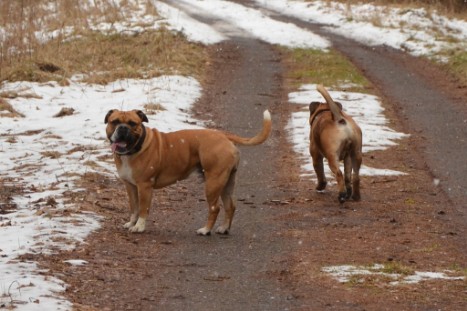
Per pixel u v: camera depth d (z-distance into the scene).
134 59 28.73
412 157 18.17
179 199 14.11
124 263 10.21
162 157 11.75
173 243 11.36
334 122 14.00
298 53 33.06
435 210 13.83
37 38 30.27
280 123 21.47
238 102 24.11
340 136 13.84
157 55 29.59
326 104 14.73
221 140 11.79
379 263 10.52
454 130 21.30
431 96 26.22
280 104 24.03
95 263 10.09
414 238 11.93
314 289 9.34
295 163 17.23
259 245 11.37
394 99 25.58
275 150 18.56
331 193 14.84
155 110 21.53
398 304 8.80
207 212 13.37
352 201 14.27
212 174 11.73
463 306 8.75
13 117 20.33
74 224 11.83
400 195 14.80
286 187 15.30
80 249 10.64
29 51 27.22
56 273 9.47
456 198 14.73
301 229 12.34
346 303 8.83
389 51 35.00
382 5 43.88
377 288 9.36
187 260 10.52
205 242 11.48
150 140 11.69
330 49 34.78
